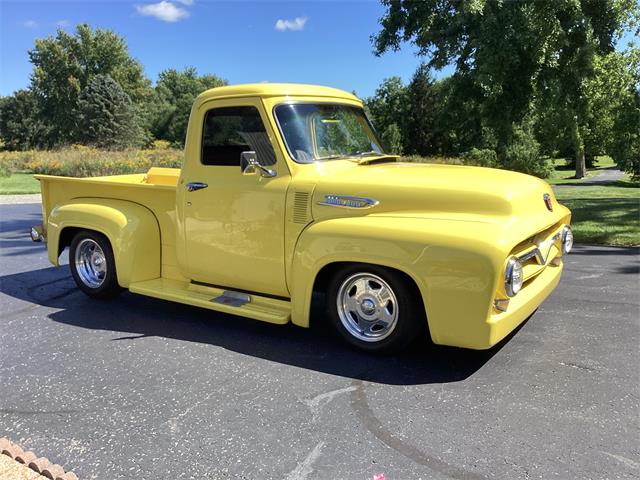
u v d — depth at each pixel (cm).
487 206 365
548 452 286
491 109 1263
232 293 474
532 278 420
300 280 414
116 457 291
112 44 7375
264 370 396
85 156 2977
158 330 485
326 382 374
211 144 470
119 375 392
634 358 400
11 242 967
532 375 376
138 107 7325
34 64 7244
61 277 690
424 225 367
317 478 269
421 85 4191
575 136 1385
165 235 527
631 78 1427
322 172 430
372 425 317
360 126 512
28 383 382
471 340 352
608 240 875
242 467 280
